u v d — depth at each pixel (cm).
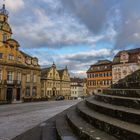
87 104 1220
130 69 6241
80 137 685
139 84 1194
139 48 6384
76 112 1195
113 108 748
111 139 566
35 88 5588
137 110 678
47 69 7319
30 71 5428
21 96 5066
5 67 4656
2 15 4891
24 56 5256
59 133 780
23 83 5169
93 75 7944
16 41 4988
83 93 10600
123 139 548
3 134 982
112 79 6850
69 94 8106
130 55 6384
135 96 899
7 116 1677
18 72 5025
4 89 4594
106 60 7819
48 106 2839
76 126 750
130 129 535
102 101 1066
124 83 1362
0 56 4594
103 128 660
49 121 1322
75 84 10362
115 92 1089
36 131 1035
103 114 822
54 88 7338
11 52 4850
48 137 867
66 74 8012
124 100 812
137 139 498
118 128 573
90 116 789
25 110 2231
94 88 7831
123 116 671
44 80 6938
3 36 4750
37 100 5159
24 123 1298
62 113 1547
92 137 590
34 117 1586
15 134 980
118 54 6912
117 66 6688
